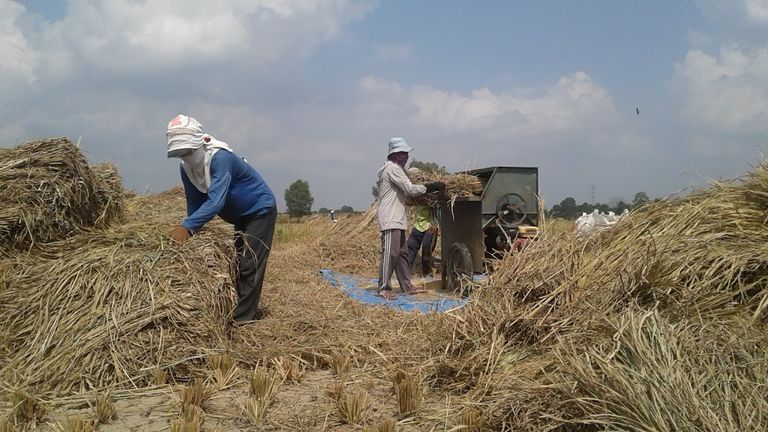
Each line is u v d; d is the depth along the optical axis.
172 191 8.82
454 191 7.34
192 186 5.07
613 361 2.75
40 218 4.98
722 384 2.52
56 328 3.88
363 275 10.12
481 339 3.74
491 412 2.97
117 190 6.21
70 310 4.00
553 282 3.88
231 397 3.50
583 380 2.65
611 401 2.48
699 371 2.62
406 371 3.77
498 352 3.57
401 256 7.51
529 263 4.12
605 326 3.25
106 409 3.12
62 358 3.69
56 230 5.15
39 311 4.02
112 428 3.02
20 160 5.17
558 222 4.98
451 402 3.36
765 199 3.87
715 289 3.42
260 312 5.46
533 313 3.69
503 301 3.95
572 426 2.63
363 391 3.51
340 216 14.55
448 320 4.07
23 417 3.12
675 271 3.55
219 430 3.01
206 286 4.41
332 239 12.30
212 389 3.53
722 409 2.35
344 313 5.63
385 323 5.26
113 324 3.87
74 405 3.33
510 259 4.30
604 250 4.12
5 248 4.81
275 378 3.69
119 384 3.59
